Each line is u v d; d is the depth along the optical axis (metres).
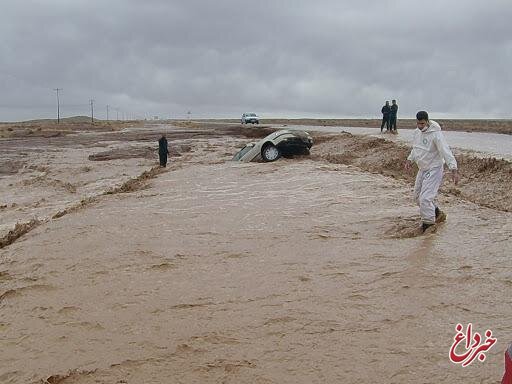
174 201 13.36
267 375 4.37
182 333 5.29
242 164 21.61
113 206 13.03
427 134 8.59
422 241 8.06
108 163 27.77
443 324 5.15
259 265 7.39
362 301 5.83
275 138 22.25
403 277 6.51
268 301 6.00
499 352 4.55
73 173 24.38
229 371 4.47
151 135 56.22
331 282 6.50
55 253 8.66
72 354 5.00
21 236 10.68
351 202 11.89
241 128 62.41
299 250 8.05
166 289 6.61
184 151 34.03
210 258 7.88
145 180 18.75
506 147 19.95
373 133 30.52
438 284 6.20
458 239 8.06
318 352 4.71
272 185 15.28
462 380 4.13
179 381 4.37
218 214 11.26
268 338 5.05
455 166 8.28
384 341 4.85
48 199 17.81
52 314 6.03
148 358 4.80
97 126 100.75
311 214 10.77
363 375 4.27
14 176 24.83
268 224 10.02
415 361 4.45
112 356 4.89
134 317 5.78
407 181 15.16
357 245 8.16
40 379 4.56
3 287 7.14
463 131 40.28
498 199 11.72
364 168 19.56
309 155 23.30
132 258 8.09
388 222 9.63
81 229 10.35
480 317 5.27
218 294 6.32
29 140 52.59
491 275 6.42
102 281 7.09
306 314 5.56
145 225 10.46
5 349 5.22
